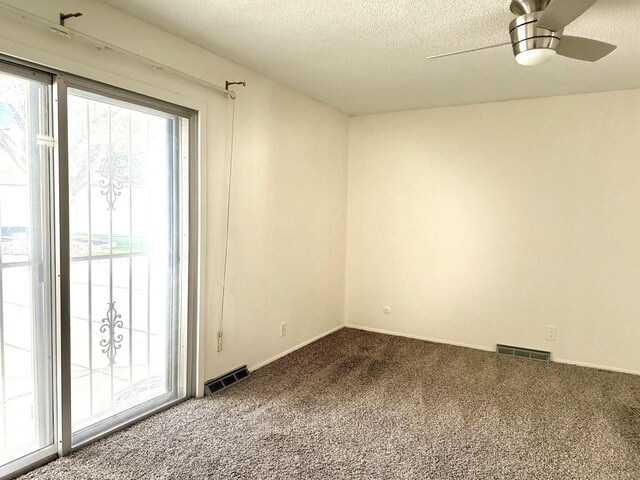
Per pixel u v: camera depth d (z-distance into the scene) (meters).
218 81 2.89
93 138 2.24
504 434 2.45
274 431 2.43
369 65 3.01
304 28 2.43
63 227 2.07
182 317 2.82
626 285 3.51
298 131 3.78
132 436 2.34
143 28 2.37
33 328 2.04
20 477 1.95
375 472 2.06
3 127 1.88
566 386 3.18
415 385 3.15
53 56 1.95
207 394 2.90
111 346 2.40
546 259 3.78
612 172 3.51
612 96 3.49
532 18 1.95
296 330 3.96
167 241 2.70
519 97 3.75
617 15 2.15
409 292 4.41
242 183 3.16
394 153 4.42
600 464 2.16
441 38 2.53
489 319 4.04
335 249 4.52
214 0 2.11
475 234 4.06
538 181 3.78
